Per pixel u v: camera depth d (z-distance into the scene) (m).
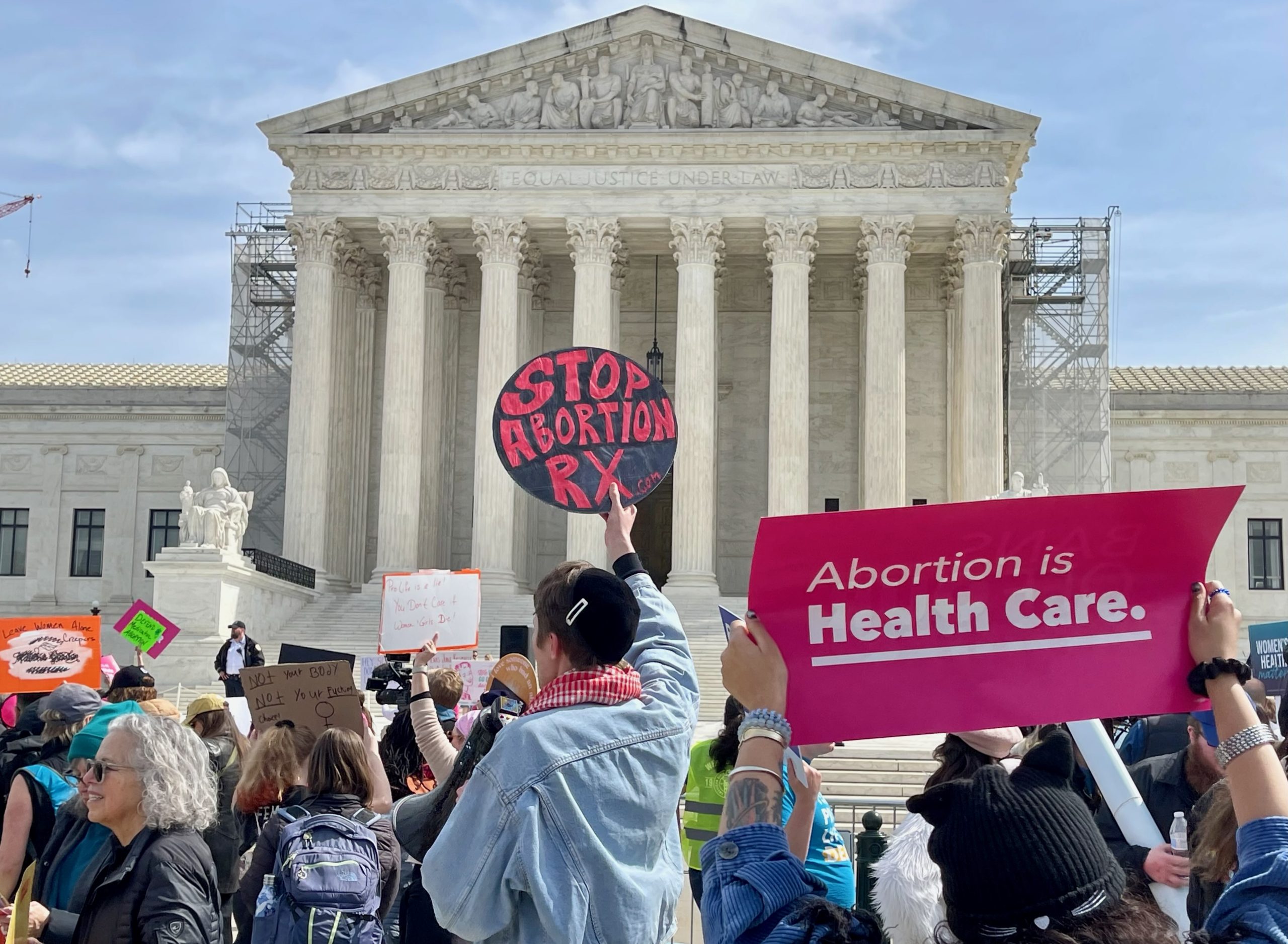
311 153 60.62
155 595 49.19
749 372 67.75
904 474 57.91
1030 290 69.75
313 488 59.12
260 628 52.91
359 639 54.06
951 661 5.68
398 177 60.38
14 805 11.20
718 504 67.00
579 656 6.71
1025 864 4.52
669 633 7.43
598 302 59.41
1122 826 6.95
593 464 8.14
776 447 58.28
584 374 8.20
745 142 59.19
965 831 4.64
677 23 59.97
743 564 66.56
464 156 60.28
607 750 6.38
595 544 59.19
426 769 13.96
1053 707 5.60
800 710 5.70
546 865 6.11
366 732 13.53
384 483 59.19
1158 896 6.82
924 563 5.67
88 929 8.27
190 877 8.34
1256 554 70.69
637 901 6.23
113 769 8.46
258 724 13.04
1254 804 5.03
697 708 7.12
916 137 58.59
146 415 74.94
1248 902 4.84
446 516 65.56
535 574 67.44
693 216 59.62
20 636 19.12
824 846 9.73
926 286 66.69
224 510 51.00
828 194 59.25
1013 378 68.38
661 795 6.50
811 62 59.22
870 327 58.66
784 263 59.00
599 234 59.66
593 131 59.59
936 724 5.65
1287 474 70.94
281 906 9.03
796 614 5.73
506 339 59.50
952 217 58.84
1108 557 5.60
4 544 75.19
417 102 60.75
